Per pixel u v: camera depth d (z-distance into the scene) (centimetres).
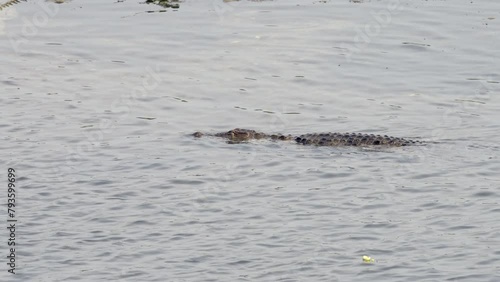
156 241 7419
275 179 8638
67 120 10219
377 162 8988
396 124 10238
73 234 7544
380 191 8300
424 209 7900
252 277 6794
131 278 6825
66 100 10844
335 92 11262
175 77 11669
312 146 9481
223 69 11925
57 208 8025
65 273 6912
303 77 11681
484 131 9875
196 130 10075
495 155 9100
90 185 8506
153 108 10700
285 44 12638
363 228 7556
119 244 7375
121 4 14100
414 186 8388
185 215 7888
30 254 7206
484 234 7362
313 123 10356
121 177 8688
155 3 14150
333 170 8812
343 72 11819
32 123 10081
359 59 12175
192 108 10756
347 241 7331
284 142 9612
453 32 12938
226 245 7312
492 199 8038
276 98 11088
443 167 8806
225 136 9794
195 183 8556
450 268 6825
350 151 9300
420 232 7456
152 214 7906
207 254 7169
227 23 13350
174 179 8650
